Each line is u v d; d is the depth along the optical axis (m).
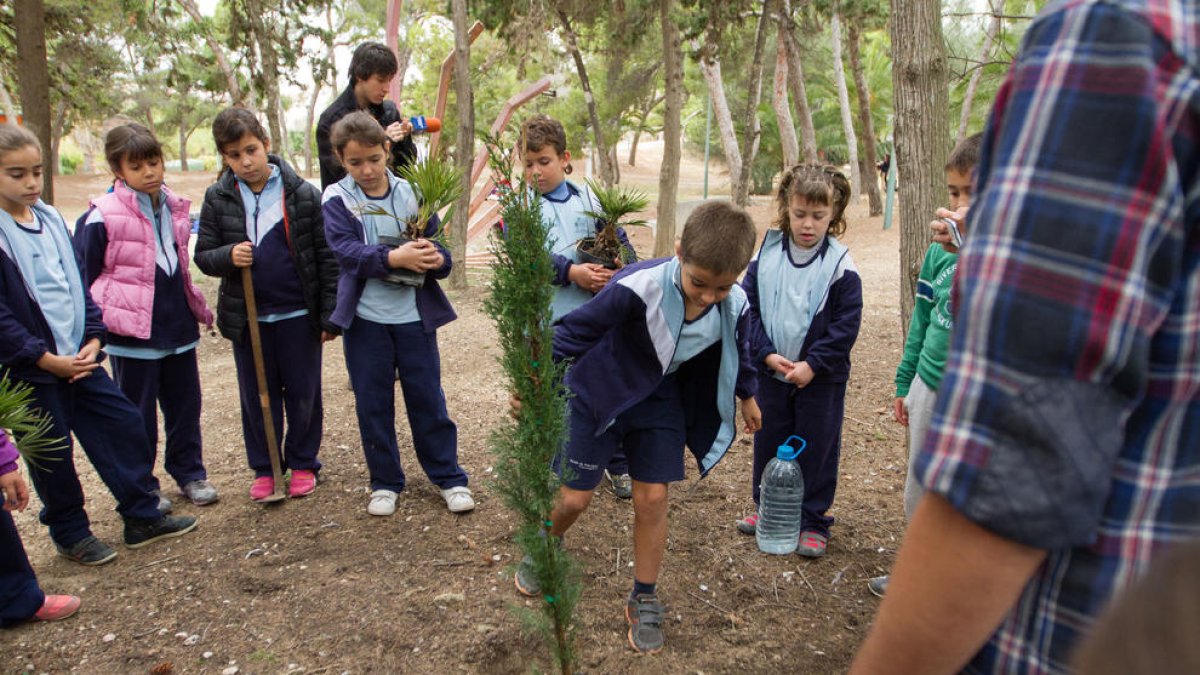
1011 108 0.87
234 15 14.29
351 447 4.79
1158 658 0.46
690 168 51.16
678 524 3.77
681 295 2.68
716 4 14.16
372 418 3.81
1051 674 0.88
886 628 0.91
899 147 3.49
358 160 3.63
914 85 3.40
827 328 3.30
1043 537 0.78
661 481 2.81
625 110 27.03
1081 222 0.78
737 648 2.85
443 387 5.95
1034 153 0.81
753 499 3.69
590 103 19.09
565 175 4.04
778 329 3.39
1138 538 0.83
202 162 62.72
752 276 3.54
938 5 3.35
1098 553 0.85
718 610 3.08
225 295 3.91
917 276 3.51
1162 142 0.76
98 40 20.03
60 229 3.36
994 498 0.79
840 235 3.44
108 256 3.68
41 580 3.36
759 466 3.60
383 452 3.88
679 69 14.49
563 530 2.99
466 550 3.53
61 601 3.08
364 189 3.75
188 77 17.42
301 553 3.54
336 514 3.91
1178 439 0.83
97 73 20.97
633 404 2.76
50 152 9.35
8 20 12.46
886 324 7.59
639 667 2.74
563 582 2.29
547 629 2.31
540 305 2.12
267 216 3.88
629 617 2.92
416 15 29.03
